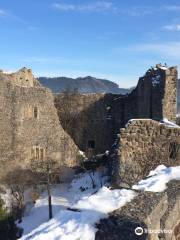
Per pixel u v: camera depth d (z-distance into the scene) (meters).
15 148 31.09
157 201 7.68
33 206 24.56
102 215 7.07
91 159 32.81
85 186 26.09
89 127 40.09
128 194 8.04
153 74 30.88
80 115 40.19
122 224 6.82
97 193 8.21
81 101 40.16
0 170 29.75
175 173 10.34
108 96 39.72
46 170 29.73
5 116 30.45
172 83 29.34
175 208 8.21
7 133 30.61
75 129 40.09
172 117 29.62
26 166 31.53
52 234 6.66
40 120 32.97
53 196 25.91
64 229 6.80
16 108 31.23
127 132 18.50
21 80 37.31
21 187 26.89
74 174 31.00
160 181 9.46
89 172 29.20
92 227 6.86
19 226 22.27
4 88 30.41
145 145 18.39
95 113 40.00
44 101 33.31
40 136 32.94
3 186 27.86
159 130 18.33
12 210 23.95
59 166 32.47
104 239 6.79
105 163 29.19
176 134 18.17
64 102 40.25
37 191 27.00
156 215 7.39
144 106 33.16
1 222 22.58
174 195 8.62
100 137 39.88
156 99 29.94
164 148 18.23
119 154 18.50
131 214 7.06
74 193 25.78
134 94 37.94
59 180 30.14
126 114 38.62
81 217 7.06
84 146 40.09
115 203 7.54
